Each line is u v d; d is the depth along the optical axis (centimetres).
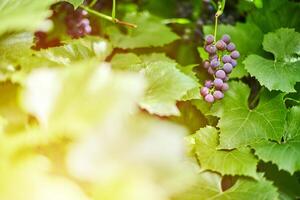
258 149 129
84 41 136
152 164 91
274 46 144
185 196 123
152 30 149
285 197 131
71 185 89
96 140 91
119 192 86
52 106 96
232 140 130
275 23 154
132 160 90
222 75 135
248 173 126
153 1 169
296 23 153
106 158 90
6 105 108
